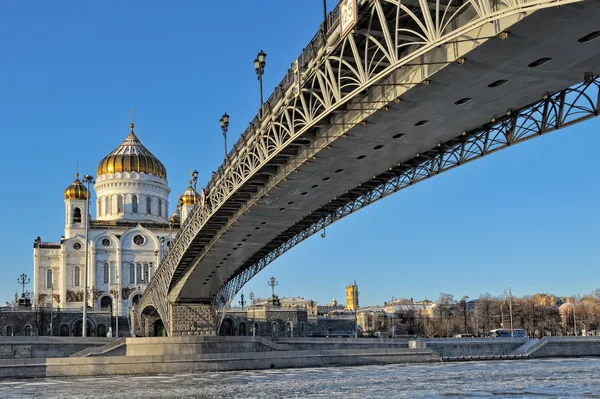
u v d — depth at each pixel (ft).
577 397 207.82
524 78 124.16
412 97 134.00
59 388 238.07
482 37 104.99
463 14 112.27
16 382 265.34
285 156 188.34
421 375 290.76
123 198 642.22
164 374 304.50
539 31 102.83
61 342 347.15
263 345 371.76
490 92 131.64
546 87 129.90
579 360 423.23
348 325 634.43
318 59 142.92
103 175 649.20
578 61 115.96
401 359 383.65
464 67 118.11
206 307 385.50
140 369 305.94
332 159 178.40
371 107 143.23
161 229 628.28
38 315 514.27
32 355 339.77
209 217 251.39
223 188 232.32
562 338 469.16
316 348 393.50
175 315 380.58
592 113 131.85
